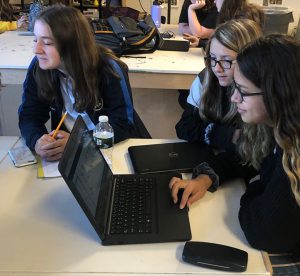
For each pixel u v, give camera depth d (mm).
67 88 1554
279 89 839
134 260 864
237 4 2176
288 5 3941
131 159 1332
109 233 928
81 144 1039
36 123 1569
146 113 2816
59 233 947
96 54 1491
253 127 1202
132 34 2414
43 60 1411
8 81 2145
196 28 2982
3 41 2596
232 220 1022
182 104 2551
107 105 1572
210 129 1457
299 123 850
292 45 854
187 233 941
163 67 2219
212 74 1464
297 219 875
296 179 852
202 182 1146
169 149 1400
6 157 1317
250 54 880
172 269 841
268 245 905
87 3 3639
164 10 4137
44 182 1171
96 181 1025
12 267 834
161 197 1086
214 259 846
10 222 987
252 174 1290
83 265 844
